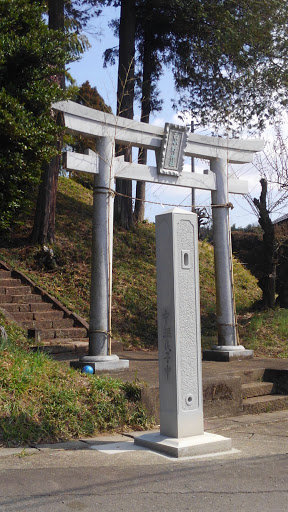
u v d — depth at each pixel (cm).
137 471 423
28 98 716
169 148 848
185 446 463
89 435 539
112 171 784
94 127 768
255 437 548
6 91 713
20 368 581
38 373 584
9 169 715
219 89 1653
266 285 1288
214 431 576
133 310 1295
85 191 2017
